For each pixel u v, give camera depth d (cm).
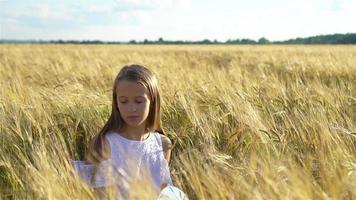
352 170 304
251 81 822
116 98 335
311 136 433
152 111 342
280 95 640
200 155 397
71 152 478
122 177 313
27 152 432
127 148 334
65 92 623
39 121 494
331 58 1736
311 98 614
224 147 455
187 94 621
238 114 500
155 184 343
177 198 308
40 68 1377
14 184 366
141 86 323
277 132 446
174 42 13150
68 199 276
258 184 289
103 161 324
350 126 484
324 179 301
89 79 1018
